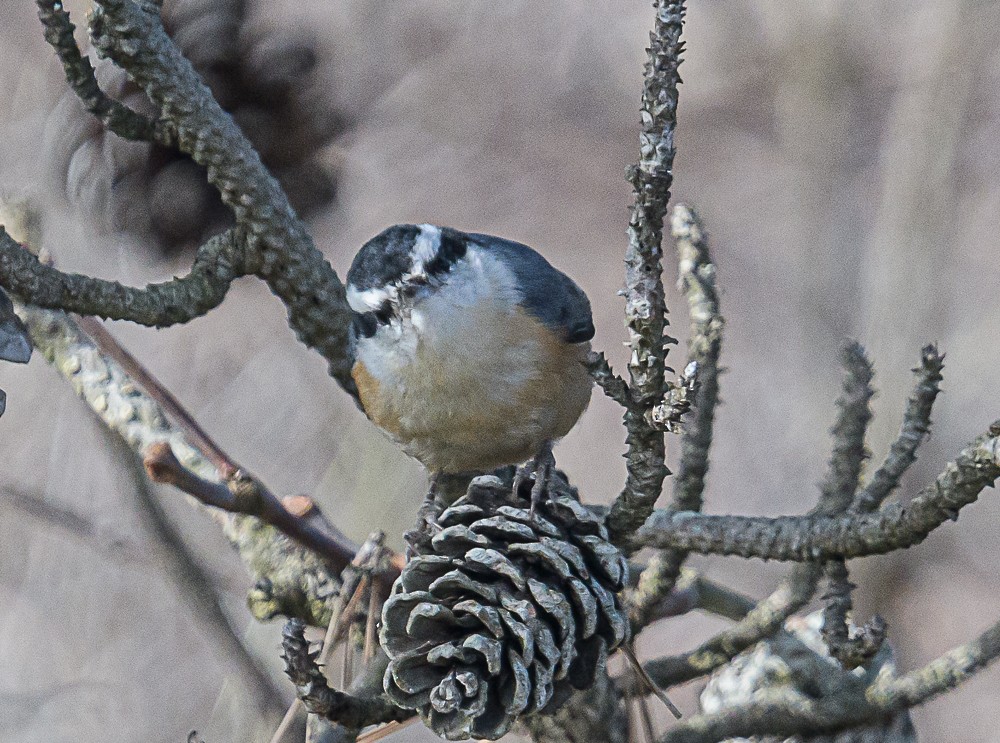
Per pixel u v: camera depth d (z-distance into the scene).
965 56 11.69
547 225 14.63
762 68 14.84
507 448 6.80
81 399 6.89
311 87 7.47
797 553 5.15
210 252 5.83
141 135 5.67
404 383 6.59
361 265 6.61
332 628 5.42
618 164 14.60
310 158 7.54
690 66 15.16
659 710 10.12
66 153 7.25
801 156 13.41
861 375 5.69
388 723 5.31
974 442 4.71
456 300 6.48
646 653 13.37
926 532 4.90
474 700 4.66
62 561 10.95
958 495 4.73
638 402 4.74
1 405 4.80
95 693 10.79
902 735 5.58
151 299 5.54
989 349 13.73
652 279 4.49
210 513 6.25
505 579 4.80
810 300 13.16
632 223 4.41
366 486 8.45
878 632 4.84
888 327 10.88
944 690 5.43
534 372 6.61
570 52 14.69
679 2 4.18
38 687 10.88
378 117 12.89
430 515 6.51
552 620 4.75
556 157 14.62
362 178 10.90
